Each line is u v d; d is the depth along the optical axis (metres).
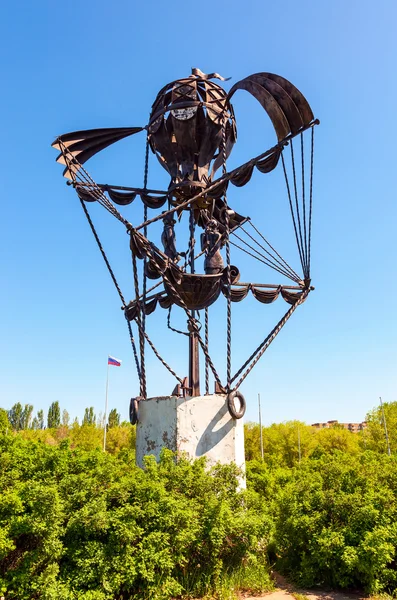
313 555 7.30
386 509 7.41
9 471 7.39
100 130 10.45
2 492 6.48
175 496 6.67
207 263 9.55
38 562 5.55
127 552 5.83
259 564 7.56
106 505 6.18
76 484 6.49
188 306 9.33
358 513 7.23
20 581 5.38
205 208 11.10
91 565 5.73
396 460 9.86
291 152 9.41
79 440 43.16
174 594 6.04
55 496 5.61
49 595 5.19
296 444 42.69
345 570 7.01
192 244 10.63
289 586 7.38
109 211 8.84
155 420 8.79
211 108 9.91
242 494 7.52
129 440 41.25
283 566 8.13
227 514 6.73
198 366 10.02
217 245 9.67
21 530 5.58
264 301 10.20
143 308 9.84
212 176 10.99
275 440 44.06
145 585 5.93
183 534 6.14
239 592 6.84
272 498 11.16
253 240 11.32
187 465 7.39
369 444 43.09
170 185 10.49
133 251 9.34
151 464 7.12
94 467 7.43
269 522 7.26
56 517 5.61
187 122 9.69
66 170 9.83
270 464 18.56
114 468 7.02
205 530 6.49
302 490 8.27
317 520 7.57
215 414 8.55
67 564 5.82
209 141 10.10
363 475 8.25
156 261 8.79
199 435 8.35
